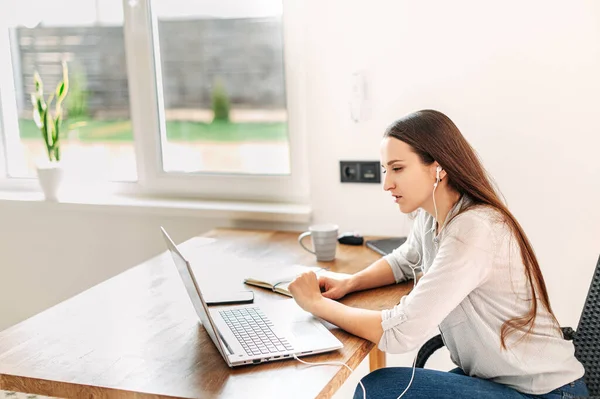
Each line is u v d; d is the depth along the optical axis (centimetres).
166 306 195
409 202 177
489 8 236
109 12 309
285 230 277
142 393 148
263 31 287
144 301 200
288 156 292
